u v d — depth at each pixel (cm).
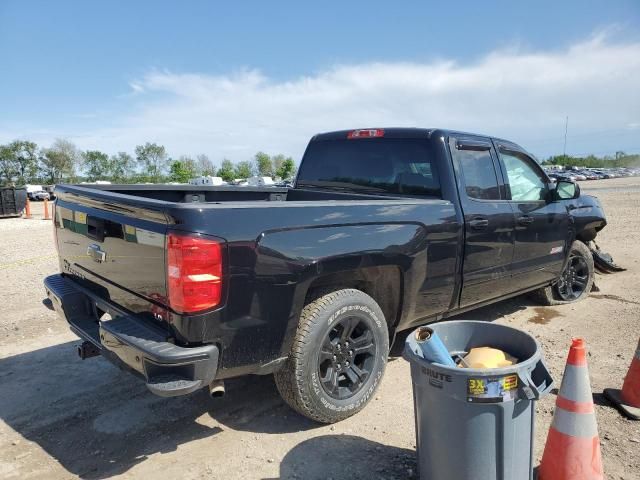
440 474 228
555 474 249
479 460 216
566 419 248
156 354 243
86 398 370
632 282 709
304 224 288
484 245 417
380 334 338
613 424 323
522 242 465
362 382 332
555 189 504
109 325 275
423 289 368
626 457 287
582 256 607
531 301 604
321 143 501
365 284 349
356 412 336
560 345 465
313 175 505
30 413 348
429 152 408
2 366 427
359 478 271
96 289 331
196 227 245
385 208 338
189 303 245
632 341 473
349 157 471
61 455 298
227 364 266
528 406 218
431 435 228
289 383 301
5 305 614
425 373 225
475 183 421
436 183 401
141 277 273
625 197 2673
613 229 1284
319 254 292
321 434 317
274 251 273
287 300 281
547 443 256
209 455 297
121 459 294
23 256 1022
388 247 330
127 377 405
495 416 211
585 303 605
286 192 521
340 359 322
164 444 310
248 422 335
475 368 231
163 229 252
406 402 359
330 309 304
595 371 405
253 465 286
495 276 438
